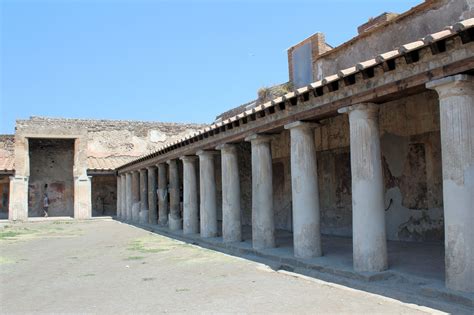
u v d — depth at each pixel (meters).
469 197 6.12
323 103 8.69
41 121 34.66
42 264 11.73
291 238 13.55
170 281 8.71
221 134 13.35
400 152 11.43
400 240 11.42
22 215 29.80
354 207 8.02
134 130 37.09
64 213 34.56
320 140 14.35
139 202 26.59
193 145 15.80
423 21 10.70
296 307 6.27
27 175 30.61
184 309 6.52
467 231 6.08
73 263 11.71
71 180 35.00
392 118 11.67
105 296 7.70
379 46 12.14
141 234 19.08
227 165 13.27
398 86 6.94
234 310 6.30
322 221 14.27
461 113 6.16
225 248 12.80
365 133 7.85
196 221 16.86
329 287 7.41
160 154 20.41
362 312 5.85
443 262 8.26
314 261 9.12
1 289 8.71
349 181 13.16
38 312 6.81
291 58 17.52
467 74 6.05
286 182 16.28
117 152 36.28
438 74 6.28
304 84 16.38
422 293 6.50
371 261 7.79
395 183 11.62
